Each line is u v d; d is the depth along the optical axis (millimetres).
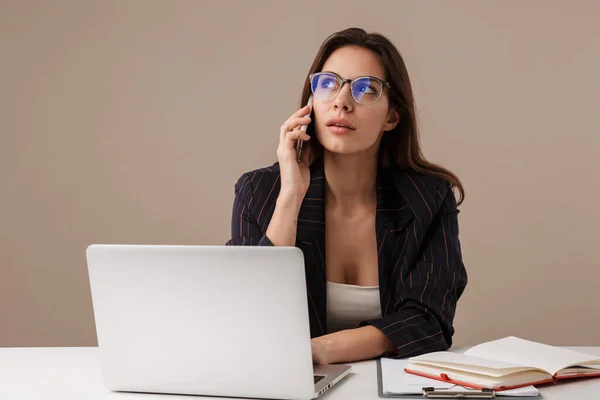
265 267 1209
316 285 1821
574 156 3439
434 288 1740
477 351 1474
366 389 1317
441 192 1859
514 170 3469
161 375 1311
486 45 3455
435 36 3471
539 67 3439
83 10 3662
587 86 3424
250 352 1251
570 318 3469
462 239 3500
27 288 3729
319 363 1479
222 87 3594
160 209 3645
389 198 1870
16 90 3703
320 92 1752
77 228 3691
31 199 3711
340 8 3512
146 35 3631
